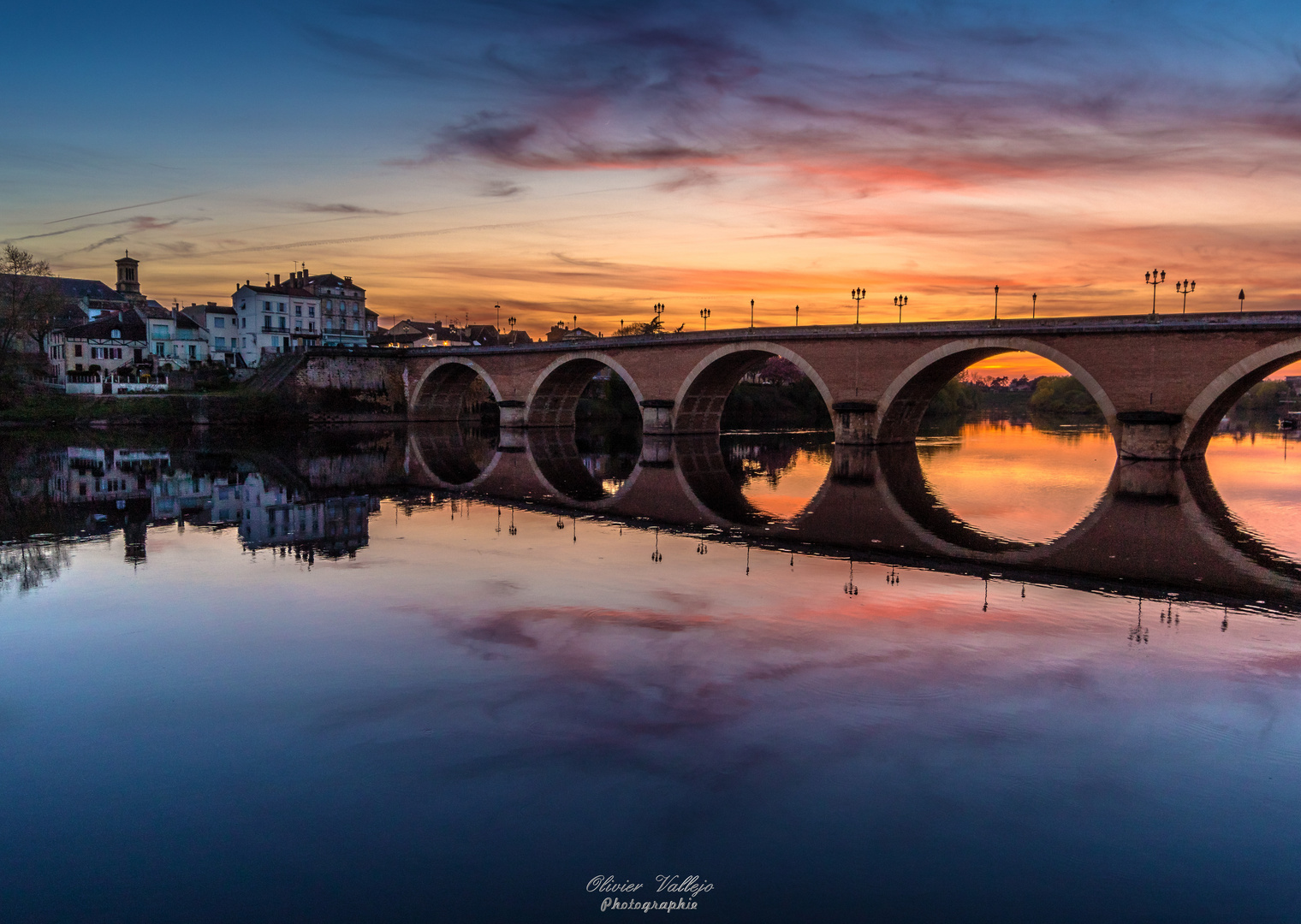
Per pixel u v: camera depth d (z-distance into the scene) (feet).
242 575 84.64
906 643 62.44
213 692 53.01
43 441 254.88
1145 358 179.63
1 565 89.71
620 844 36.96
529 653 59.93
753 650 60.44
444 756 44.42
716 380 288.30
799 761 43.98
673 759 44.11
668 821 38.63
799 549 99.09
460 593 77.20
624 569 87.76
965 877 34.91
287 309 429.79
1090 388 187.93
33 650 61.21
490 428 387.34
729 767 43.32
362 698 51.83
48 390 328.29
